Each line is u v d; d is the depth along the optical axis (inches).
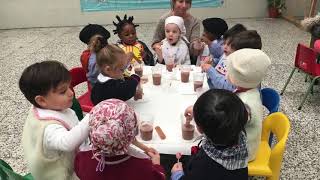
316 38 142.8
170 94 81.4
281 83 150.0
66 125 53.2
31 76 50.8
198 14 262.2
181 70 92.4
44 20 258.4
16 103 133.6
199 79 85.2
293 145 105.1
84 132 48.8
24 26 259.0
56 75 50.9
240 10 263.6
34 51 200.2
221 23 116.2
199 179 50.3
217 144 49.4
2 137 110.1
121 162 47.3
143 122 64.1
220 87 79.7
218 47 111.0
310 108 127.5
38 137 50.8
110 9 257.3
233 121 47.2
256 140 63.9
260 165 68.0
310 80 147.6
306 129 113.7
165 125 67.2
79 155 50.8
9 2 251.0
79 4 254.8
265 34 223.6
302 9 265.7
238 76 63.7
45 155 51.4
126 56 78.7
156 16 260.8
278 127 68.7
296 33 225.3
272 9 262.2
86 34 107.2
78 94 140.8
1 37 235.0
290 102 132.4
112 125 43.5
